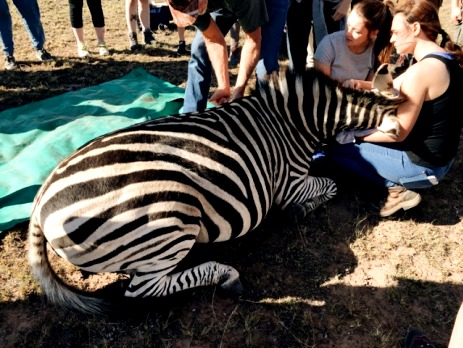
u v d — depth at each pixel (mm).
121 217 1822
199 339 2123
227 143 2148
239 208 2199
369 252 2648
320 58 3053
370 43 2951
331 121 2531
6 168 3045
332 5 4121
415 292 2396
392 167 2781
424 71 2312
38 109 3801
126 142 1929
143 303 2100
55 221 1831
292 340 2131
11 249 2545
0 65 4660
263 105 2463
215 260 2541
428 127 2496
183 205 1945
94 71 4676
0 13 4277
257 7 2574
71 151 3197
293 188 2689
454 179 3314
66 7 6730
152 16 5992
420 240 2742
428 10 2309
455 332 1637
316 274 2484
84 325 2139
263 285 2406
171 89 4254
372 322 2227
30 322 2158
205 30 2619
